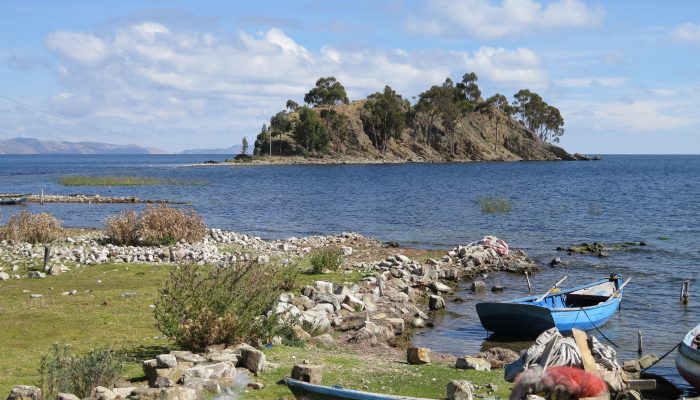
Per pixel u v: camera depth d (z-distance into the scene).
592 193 77.94
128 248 30.78
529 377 9.30
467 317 21.62
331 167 177.62
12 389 10.12
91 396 10.27
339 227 46.12
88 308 18.42
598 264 31.62
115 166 194.50
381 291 23.06
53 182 99.38
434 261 30.14
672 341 18.81
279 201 67.44
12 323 16.64
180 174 131.25
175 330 13.88
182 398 10.17
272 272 20.62
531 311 18.56
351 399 9.88
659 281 27.56
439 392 11.45
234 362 12.45
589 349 10.48
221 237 35.59
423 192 80.06
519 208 58.81
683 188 87.69
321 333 17.28
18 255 28.20
